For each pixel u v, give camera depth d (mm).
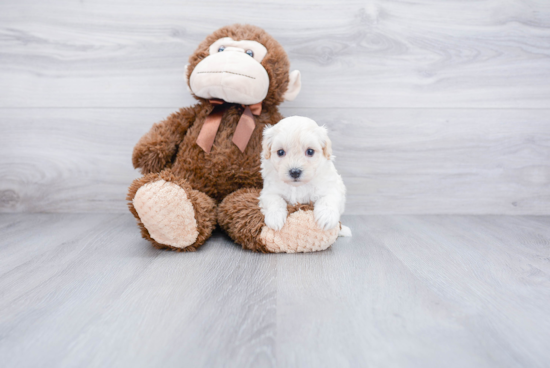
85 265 1045
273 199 1161
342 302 817
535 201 1683
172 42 1607
